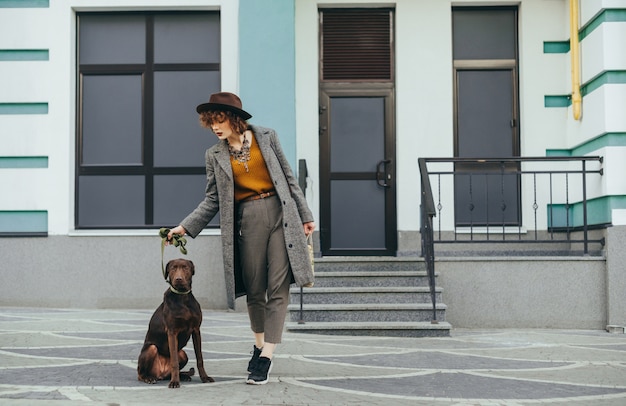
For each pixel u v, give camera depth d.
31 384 4.79
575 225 9.56
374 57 10.05
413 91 9.83
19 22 9.56
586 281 8.58
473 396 4.63
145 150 9.80
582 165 9.16
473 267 8.60
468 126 9.95
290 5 9.31
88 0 9.60
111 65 9.83
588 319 8.56
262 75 9.28
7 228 9.48
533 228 9.67
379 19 10.05
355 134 10.01
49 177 9.49
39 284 9.44
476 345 7.00
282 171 4.93
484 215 9.86
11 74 9.54
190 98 9.83
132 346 6.45
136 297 9.42
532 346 6.96
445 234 9.73
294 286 8.34
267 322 4.86
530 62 9.80
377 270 8.86
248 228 4.88
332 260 8.86
